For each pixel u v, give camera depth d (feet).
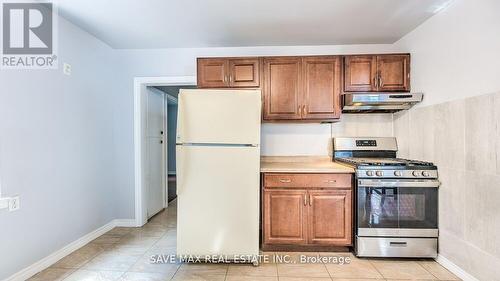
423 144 8.91
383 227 8.46
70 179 8.89
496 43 6.22
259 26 9.05
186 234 8.18
